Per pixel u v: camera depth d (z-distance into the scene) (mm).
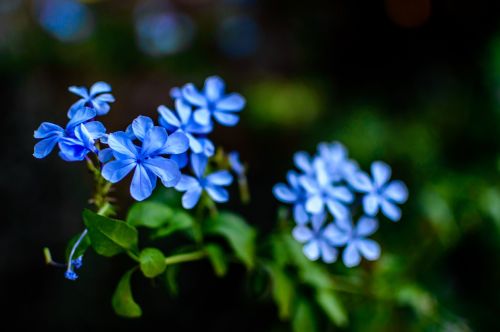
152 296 604
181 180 300
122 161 263
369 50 887
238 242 335
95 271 619
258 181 731
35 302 616
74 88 286
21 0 1007
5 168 682
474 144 612
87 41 985
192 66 1001
